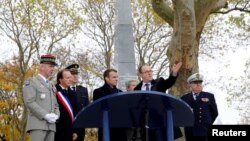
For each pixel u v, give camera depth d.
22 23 39.41
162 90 8.47
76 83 10.91
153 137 6.16
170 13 19.42
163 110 5.62
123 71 15.19
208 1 18.95
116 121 5.82
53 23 39.94
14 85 43.25
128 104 5.45
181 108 5.55
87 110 5.46
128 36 15.52
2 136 45.91
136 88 9.00
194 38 18.00
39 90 9.18
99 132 8.95
